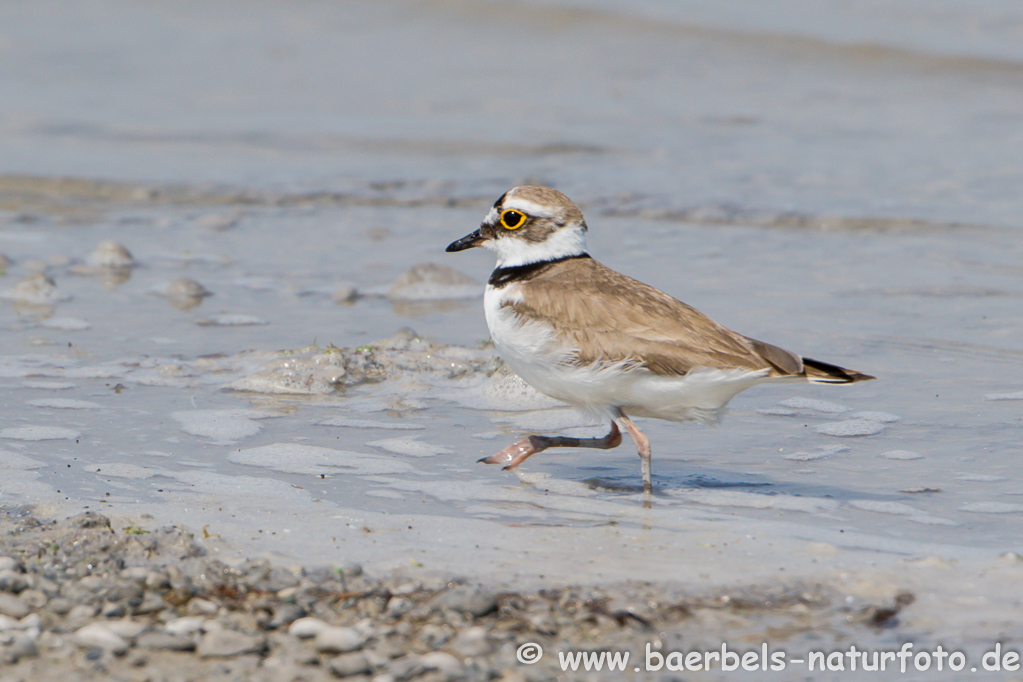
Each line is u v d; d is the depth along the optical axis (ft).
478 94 90.68
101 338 43.16
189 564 23.93
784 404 36.42
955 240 55.88
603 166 72.49
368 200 67.36
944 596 22.82
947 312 44.91
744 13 104.78
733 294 48.08
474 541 25.95
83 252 57.00
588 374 28.81
